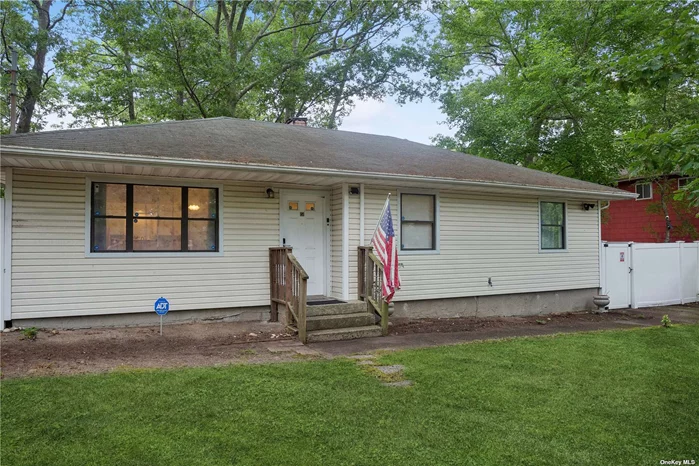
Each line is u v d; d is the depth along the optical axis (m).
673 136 5.27
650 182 20.33
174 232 8.38
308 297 9.49
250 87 22.09
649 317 11.42
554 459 3.49
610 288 12.90
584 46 19.97
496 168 12.09
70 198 7.62
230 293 8.77
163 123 10.05
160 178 8.24
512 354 6.72
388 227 8.21
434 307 10.39
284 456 3.41
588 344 7.58
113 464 3.22
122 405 4.25
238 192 8.90
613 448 3.70
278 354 6.53
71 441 3.54
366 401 4.58
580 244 12.53
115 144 7.35
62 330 7.43
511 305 11.40
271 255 8.98
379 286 8.55
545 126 21.70
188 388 4.77
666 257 13.84
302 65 22.36
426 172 9.63
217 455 3.39
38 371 5.25
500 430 3.98
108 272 7.86
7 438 3.55
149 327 7.97
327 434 3.81
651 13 16.92
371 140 13.15
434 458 3.46
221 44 20.44
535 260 11.71
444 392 4.91
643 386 5.28
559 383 5.33
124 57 23.03
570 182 12.11
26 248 7.34
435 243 10.30
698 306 13.55
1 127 21.81
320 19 24.03
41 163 6.94
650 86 5.28
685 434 3.99
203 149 8.03
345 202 9.20
